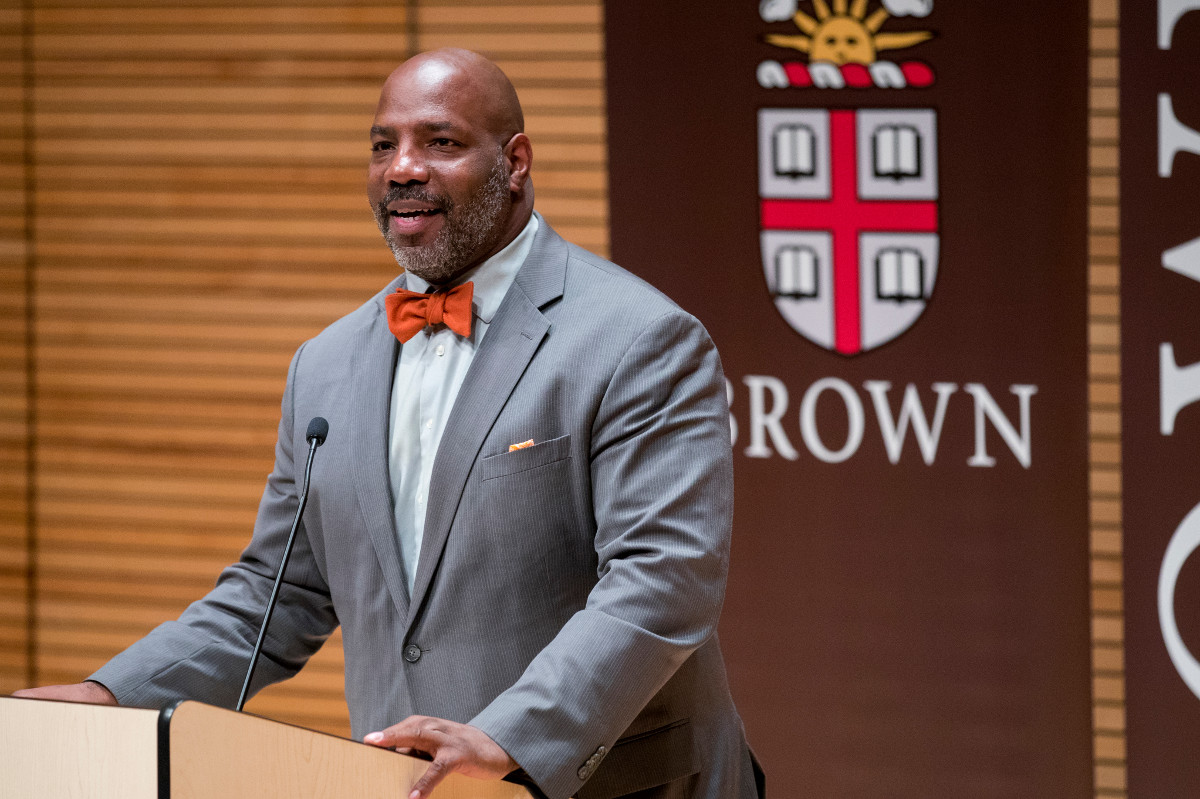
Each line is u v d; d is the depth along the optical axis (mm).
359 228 14219
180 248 14523
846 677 12820
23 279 14805
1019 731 12625
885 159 12359
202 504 14719
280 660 6906
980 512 12492
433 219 6402
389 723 6438
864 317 12492
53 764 4613
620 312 6402
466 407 6363
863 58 12336
